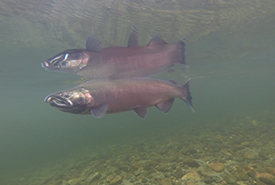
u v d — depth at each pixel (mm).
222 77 7645
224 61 4191
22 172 2795
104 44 2176
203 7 1634
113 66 731
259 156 1390
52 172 2268
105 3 1451
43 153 4699
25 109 14945
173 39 2262
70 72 730
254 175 1078
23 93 6371
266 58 4602
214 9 1688
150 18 1738
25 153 5336
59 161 3055
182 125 4879
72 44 2205
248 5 1684
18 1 1361
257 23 2131
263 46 3297
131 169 1563
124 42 2188
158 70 770
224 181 1090
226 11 1745
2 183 2367
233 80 9945
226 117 4848
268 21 2096
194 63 3805
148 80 727
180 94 791
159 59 748
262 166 1221
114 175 1491
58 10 1503
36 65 2924
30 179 2168
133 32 734
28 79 4039
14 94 6328
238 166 1261
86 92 641
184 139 2578
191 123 4984
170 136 3156
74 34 1947
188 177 1208
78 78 4004
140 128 6289
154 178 1292
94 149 3574
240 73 7137
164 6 1560
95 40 725
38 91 6262
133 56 731
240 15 1868
